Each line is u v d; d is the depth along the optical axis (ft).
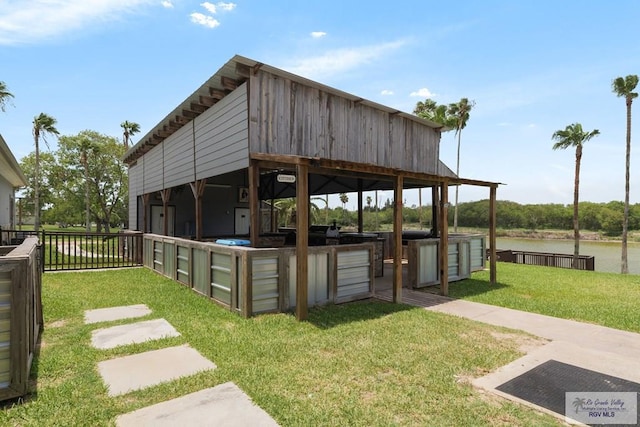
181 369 10.25
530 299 20.13
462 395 8.79
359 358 11.10
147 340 12.67
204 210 44.11
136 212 48.42
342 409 8.11
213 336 13.10
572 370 10.19
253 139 20.11
